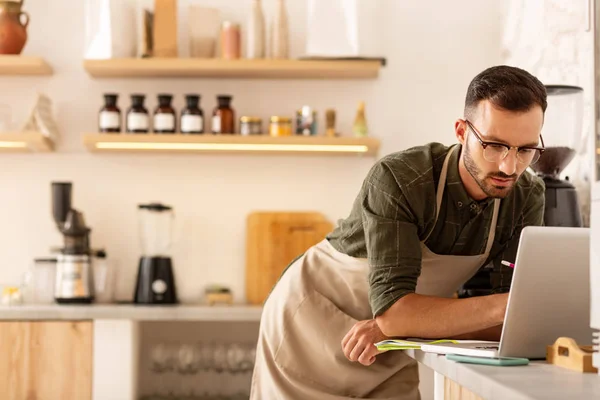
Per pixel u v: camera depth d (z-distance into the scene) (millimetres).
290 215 3986
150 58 3814
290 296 2311
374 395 2248
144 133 3834
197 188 4059
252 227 3971
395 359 2234
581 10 2936
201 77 4051
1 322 3494
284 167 4082
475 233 2061
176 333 3992
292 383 2271
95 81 4059
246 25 4086
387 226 1926
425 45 4086
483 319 1771
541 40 3381
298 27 4090
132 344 3529
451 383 1594
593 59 1577
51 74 4039
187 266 4039
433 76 4078
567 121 2646
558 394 1100
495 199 2035
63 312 3490
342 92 4086
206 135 3783
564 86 2635
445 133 4070
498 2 4066
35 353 3490
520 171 1776
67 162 4043
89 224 4031
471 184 1974
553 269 1556
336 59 3822
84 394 3484
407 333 1857
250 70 3850
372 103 4078
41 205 4035
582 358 1409
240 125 3951
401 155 2037
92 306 3643
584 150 2912
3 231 4023
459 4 4090
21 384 3482
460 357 1530
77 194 4039
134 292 3891
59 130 4043
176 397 3748
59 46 4055
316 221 3998
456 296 2893
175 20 3869
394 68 4082
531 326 1575
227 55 3879
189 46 4004
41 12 4051
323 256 2320
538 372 1379
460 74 4078
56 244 4031
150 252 3914
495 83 1749
